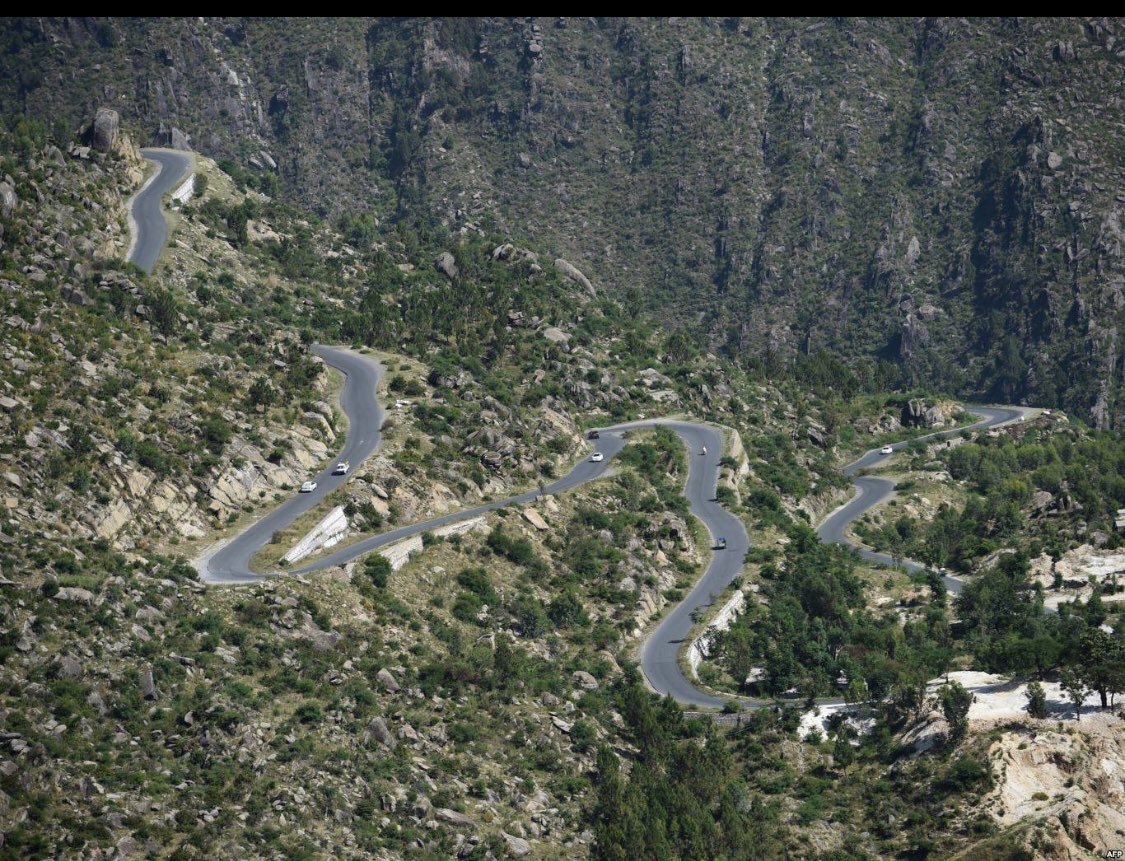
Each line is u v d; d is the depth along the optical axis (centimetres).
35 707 17388
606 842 17988
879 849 19388
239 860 16262
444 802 18275
